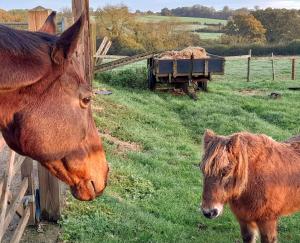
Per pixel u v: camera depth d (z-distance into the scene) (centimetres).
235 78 2511
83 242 483
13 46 221
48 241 477
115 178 707
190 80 1697
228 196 452
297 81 2238
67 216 536
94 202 588
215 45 4328
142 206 630
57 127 228
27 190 491
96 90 1503
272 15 4822
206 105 1493
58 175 249
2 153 730
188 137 1125
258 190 467
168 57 1698
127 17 3634
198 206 652
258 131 1153
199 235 556
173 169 816
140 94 1658
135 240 508
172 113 1395
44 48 229
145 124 1198
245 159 452
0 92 218
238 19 4844
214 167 438
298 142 516
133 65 2803
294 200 495
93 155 254
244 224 498
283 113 1367
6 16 1733
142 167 801
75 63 238
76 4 914
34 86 224
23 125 224
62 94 229
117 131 1034
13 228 492
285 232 589
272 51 4166
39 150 229
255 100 1625
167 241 523
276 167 476
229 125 1202
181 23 4284
